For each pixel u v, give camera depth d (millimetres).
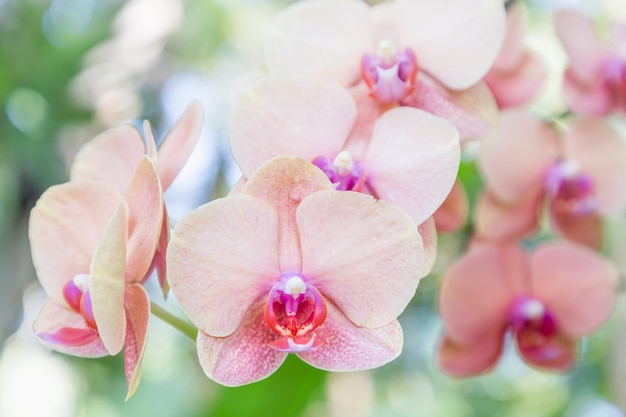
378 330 476
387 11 533
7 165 979
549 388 1271
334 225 474
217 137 1110
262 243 477
